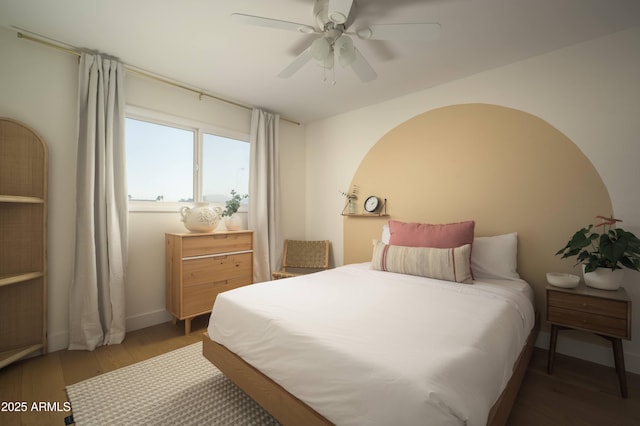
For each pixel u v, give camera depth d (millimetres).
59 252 2113
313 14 1669
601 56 1953
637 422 1396
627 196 1865
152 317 2588
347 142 3461
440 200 2691
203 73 2486
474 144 2498
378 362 932
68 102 2146
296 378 1113
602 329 1639
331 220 3643
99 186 2184
